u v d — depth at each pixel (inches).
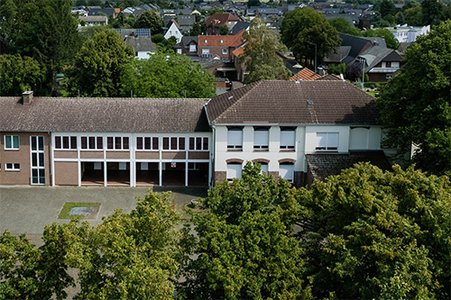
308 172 2245.3
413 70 2044.8
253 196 1274.6
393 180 1348.4
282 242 1190.3
